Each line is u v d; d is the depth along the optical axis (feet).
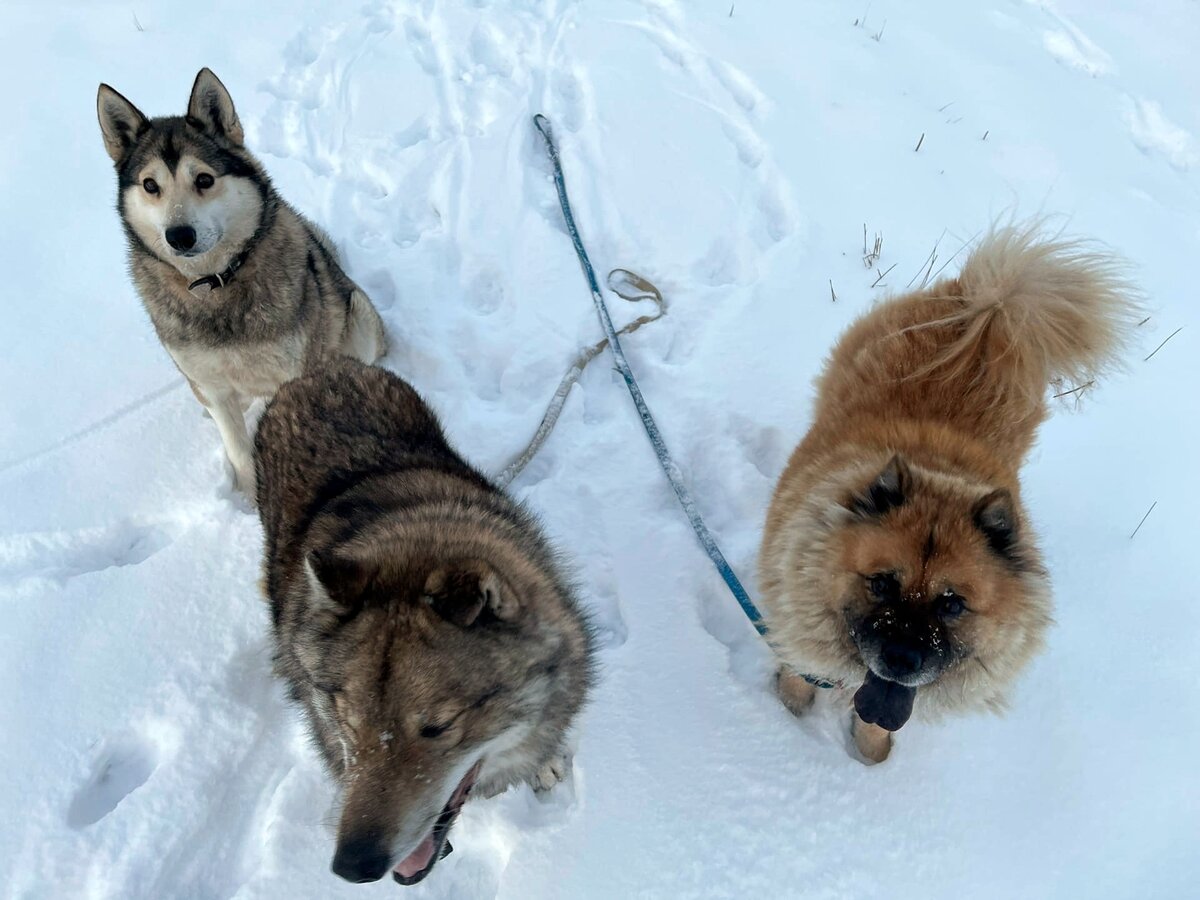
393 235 5.12
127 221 3.55
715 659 3.40
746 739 3.19
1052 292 3.07
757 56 6.20
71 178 5.41
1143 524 3.76
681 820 3.02
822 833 3.00
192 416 4.25
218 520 3.83
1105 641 3.42
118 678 3.36
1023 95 6.08
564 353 4.45
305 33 6.68
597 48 6.30
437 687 2.25
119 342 4.55
